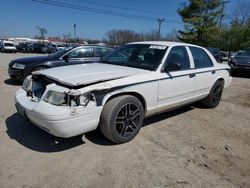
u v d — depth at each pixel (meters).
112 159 3.11
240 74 12.75
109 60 4.55
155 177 2.79
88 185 2.59
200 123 4.64
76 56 7.51
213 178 2.84
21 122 4.16
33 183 2.57
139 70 3.81
